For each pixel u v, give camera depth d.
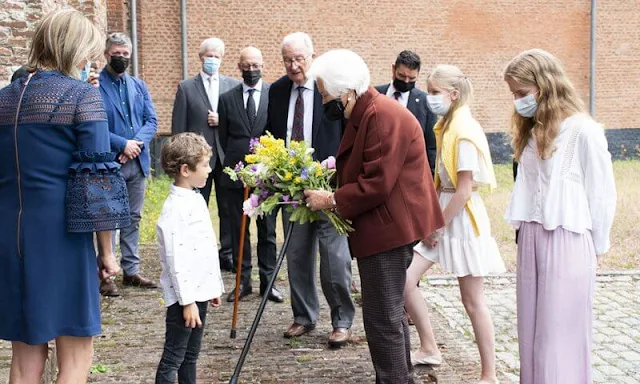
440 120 4.78
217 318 6.32
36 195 3.41
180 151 4.05
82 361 3.62
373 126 3.96
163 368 4.13
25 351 3.59
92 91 3.50
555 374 3.79
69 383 3.56
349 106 4.06
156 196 13.62
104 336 5.82
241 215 6.91
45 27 3.52
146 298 6.94
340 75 3.98
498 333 6.19
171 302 4.11
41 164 3.41
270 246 6.86
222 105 7.07
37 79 3.47
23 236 3.40
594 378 5.16
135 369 5.11
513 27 18.98
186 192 4.09
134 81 7.20
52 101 3.42
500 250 9.39
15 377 3.60
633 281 7.92
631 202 12.30
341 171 4.20
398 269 4.07
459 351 5.52
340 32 18.16
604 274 8.16
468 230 4.62
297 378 4.95
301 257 5.77
